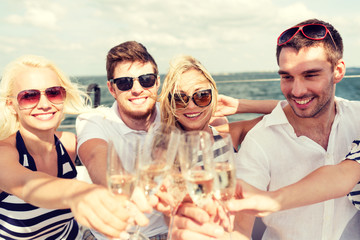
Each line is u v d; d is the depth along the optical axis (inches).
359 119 77.1
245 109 100.3
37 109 68.6
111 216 40.5
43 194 47.6
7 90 70.2
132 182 45.0
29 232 73.6
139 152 46.0
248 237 62.4
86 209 40.6
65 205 44.8
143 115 92.0
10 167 58.8
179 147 46.6
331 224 71.3
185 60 81.4
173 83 80.6
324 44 65.1
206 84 81.7
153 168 47.1
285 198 47.3
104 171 57.9
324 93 68.0
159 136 47.4
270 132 75.7
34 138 72.2
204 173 45.6
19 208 70.4
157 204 54.4
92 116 87.5
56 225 77.1
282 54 68.4
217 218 51.6
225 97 100.3
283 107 79.0
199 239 48.1
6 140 71.5
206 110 82.8
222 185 45.3
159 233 81.0
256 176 72.2
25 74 68.1
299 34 65.7
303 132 75.3
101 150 68.1
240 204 45.8
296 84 67.9
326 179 51.1
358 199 67.8
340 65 69.6
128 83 87.3
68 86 78.7
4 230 72.5
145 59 88.6
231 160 45.6
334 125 73.7
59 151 77.9
